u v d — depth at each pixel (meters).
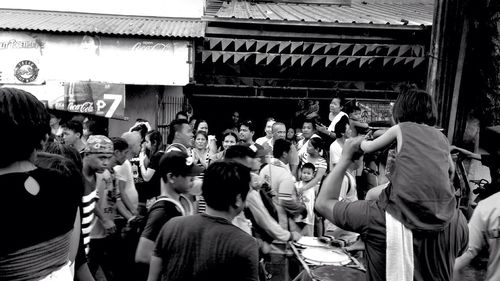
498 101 7.06
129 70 8.57
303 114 9.34
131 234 3.81
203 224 2.30
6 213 1.55
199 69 9.20
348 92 9.47
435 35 7.96
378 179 5.99
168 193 3.06
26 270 1.59
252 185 3.73
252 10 11.20
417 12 12.05
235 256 2.21
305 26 8.98
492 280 2.52
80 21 9.66
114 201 4.38
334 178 2.17
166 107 9.66
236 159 3.70
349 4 13.67
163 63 8.61
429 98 2.11
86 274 2.21
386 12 11.85
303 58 8.86
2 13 10.22
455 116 7.53
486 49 7.12
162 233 2.38
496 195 2.52
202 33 8.72
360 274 3.08
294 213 4.80
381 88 9.42
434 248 1.94
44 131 1.76
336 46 8.95
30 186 1.64
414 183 1.89
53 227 1.68
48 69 8.46
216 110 11.05
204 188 2.37
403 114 2.10
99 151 3.62
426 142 1.97
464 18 7.33
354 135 5.40
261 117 11.13
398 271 1.88
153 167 5.02
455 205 1.97
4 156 1.64
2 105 1.62
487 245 2.52
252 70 9.31
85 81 8.45
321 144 6.27
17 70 8.40
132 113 9.63
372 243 2.02
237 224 3.70
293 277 4.49
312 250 3.57
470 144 7.38
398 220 1.91
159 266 2.39
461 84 7.42
